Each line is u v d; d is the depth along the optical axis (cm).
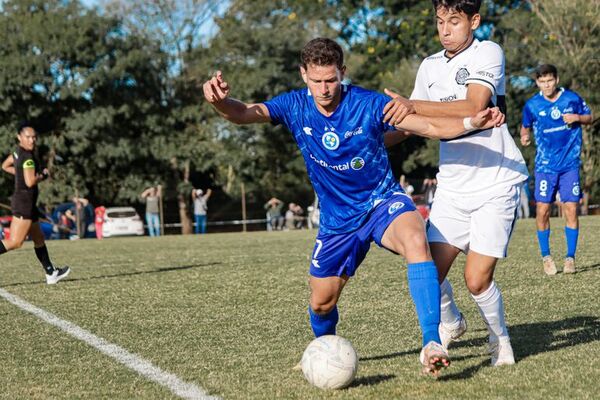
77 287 1812
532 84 7494
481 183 883
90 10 7200
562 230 3312
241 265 2250
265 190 8062
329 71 784
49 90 7138
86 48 7056
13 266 2545
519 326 1105
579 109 1756
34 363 959
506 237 873
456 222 898
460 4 859
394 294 1480
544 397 718
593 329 1052
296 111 844
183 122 7912
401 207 828
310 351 778
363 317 1229
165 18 7844
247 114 843
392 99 785
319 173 852
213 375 862
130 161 7581
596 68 6781
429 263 784
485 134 880
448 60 891
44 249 1905
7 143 7131
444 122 771
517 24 7212
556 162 1725
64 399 777
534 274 1702
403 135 908
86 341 1101
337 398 743
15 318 1343
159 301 1512
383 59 8650
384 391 761
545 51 6881
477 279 869
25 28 6988
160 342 1078
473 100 814
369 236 842
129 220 5988
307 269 2044
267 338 1085
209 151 7681
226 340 1080
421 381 800
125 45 7331
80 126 7131
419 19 8375
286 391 777
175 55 8019
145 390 803
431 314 763
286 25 8100
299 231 5141
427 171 8662
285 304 1409
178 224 7481
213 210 7519
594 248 2289
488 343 981
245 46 7750
